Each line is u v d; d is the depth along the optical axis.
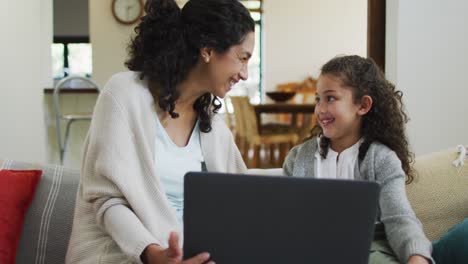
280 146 6.86
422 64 3.07
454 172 1.87
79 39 14.91
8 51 3.78
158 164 1.56
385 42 3.27
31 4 4.07
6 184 1.76
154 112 1.56
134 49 1.61
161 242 1.44
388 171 1.64
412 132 3.08
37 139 4.20
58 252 1.78
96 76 7.39
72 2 14.94
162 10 1.56
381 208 1.58
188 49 1.55
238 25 1.53
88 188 1.47
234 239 1.13
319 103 1.71
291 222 1.11
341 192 1.10
